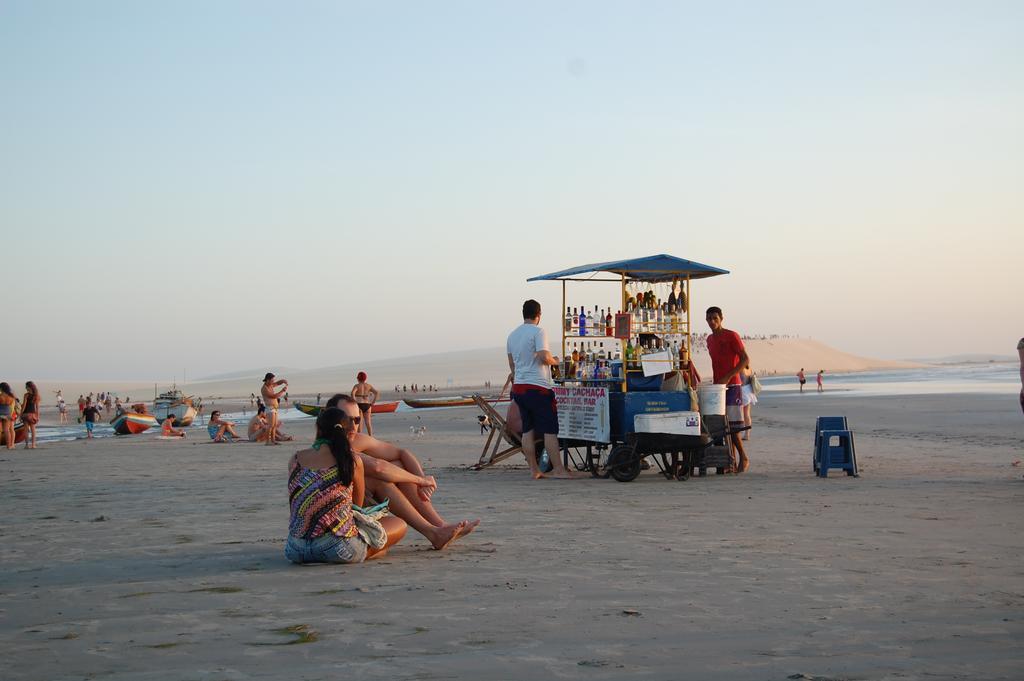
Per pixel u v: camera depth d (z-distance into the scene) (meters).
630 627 4.44
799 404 44.03
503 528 7.96
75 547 7.36
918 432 21.97
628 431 12.07
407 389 126.06
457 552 6.72
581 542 7.10
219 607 5.02
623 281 13.21
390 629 4.47
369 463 6.65
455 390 111.19
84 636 4.45
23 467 16.92
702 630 4.37
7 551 7.22
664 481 11.96
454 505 9.71
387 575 5.84
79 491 12.17
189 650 4.16
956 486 10.77
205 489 12.07
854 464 12.24
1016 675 3.65
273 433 24.08
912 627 4.39
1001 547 6.67
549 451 12.69
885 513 8.57
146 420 35.56
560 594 5.20
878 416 30.25
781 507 9.09
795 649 4.04
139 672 3.82
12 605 5.18
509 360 13.01
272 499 10.71
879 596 5.06
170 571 6.16
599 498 10.14
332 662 3.92
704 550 6.62
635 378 12.64
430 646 4.15
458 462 16.02
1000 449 16.92
